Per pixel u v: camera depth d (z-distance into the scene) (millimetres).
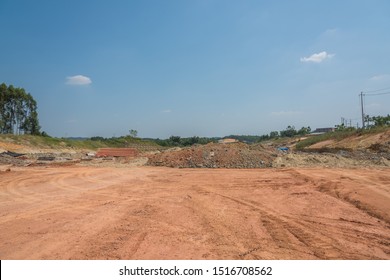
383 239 6684
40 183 14430
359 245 6324
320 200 10570
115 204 9922
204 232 7008
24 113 62625
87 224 7578
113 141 80312
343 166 22250
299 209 9305
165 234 6828
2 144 43281
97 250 5867
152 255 5660
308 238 6695
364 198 10500
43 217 8266
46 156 34406
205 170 21219
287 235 6879
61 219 8047
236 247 6113
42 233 6867
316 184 13875
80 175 17625
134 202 10258
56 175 17328
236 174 18250
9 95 59969
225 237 6684
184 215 8516
